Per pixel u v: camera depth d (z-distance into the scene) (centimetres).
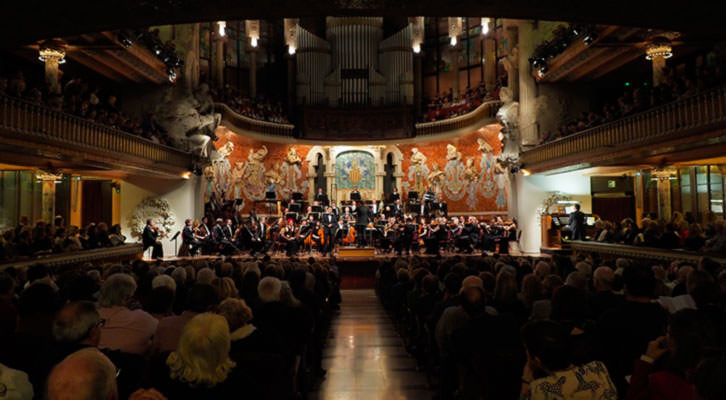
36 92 1271
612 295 516
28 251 1244
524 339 281
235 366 283
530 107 2314
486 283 678
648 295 410
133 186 2244
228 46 2923
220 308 383
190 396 267
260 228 2125
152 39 1905
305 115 2934
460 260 1086
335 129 2958
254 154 2841
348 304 1476
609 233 1686
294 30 3030
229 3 1017
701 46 1764
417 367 736
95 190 2372
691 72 1872
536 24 2292
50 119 1289
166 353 290
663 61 1650
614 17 1062
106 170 1719
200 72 2639
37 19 991
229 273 850
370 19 3027
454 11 1090
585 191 2281
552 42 1981
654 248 1282
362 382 675
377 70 3045
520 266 938
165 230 2217
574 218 1939
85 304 332
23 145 1187
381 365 763
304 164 3048
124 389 340
